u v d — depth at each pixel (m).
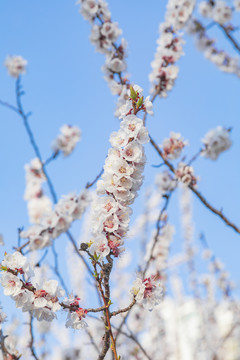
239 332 2.19
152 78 1.48
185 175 1.33
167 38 1.49
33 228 1.15
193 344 2.29
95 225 0.93
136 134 0.92
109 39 1.48
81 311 0.93
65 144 1.58
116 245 0.91
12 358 1.00
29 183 1.49
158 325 2.20
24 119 1.35
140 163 0.93
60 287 0.96
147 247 1.86
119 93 1.46
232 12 1.45
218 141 1.40
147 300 0.93
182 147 1.42
